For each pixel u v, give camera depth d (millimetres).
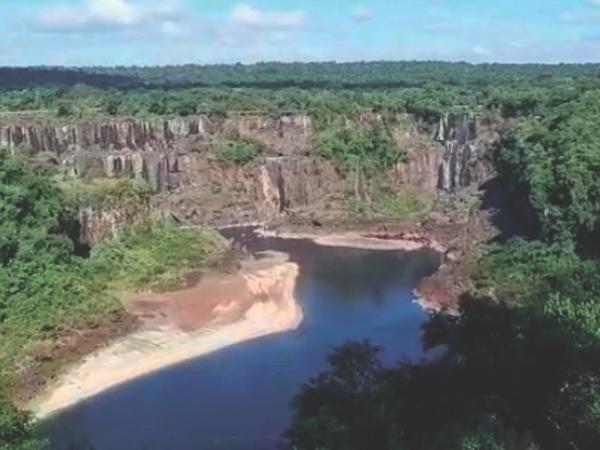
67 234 102375
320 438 39250
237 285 101250
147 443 61594
